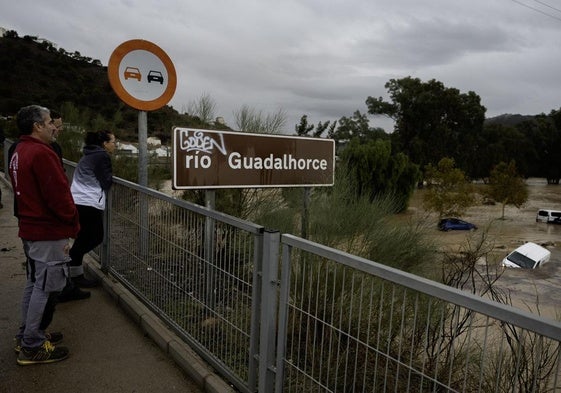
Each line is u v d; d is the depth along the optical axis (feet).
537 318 3.69
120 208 12.60
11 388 7.79
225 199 16.71
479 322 7.94
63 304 11.76
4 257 15.93
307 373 6.56
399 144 229.04
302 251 6.71
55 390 7.80
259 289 7.13
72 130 31.63
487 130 269.44
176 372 8.59
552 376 7.16
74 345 9.52
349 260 5.46
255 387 7.36
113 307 11.69
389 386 6.98
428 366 6.94
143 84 13.93
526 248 74.79
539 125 298.15
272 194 16.89
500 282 55.77
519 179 158.81
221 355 8.12
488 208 172.76
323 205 14.29
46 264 8.29
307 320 6.47
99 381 8.15
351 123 264.93
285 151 14.05
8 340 9.62
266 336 6.89
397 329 7.41
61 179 8.14
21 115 8.16
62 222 8.31
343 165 17.30
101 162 12.48
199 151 12.09
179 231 9.45
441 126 226.79
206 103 21.63
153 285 10.71
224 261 8.00
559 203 192.85
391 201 16.12
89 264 14.66
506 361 7.27
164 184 25.36
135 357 9.09
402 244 13.57
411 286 4.77
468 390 7.00
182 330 9.32
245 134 13.04
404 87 240.53
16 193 8.29
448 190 136.26
